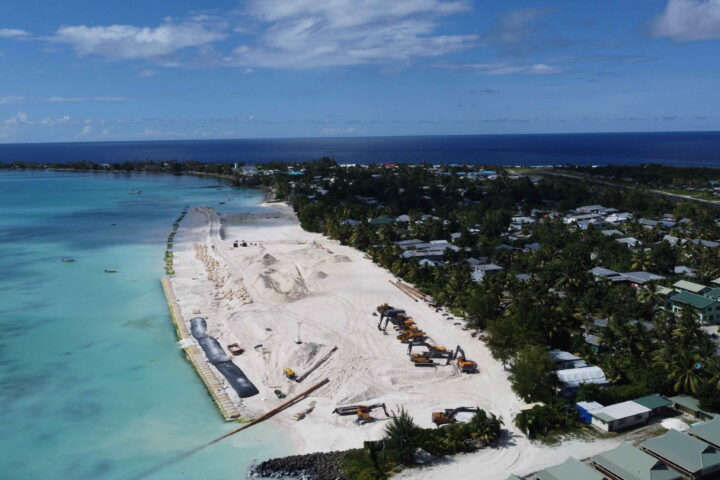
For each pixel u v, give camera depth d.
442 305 116.81
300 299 122.19
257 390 80.06
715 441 60.75
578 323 97.94
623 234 179.75
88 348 96.25
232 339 99.38
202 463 62.59
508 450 63.91
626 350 83.56
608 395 72.56
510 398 76.69
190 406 75.94
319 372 85.31
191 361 90.31
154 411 74.50
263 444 66.44
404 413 66.88
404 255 153.25
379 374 83.38
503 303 104.88
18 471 61.06
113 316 113.38
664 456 59.34
